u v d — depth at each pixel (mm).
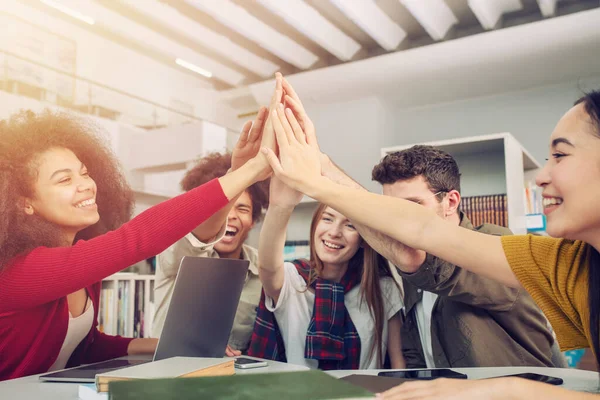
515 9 4059
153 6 3910
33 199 1369
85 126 1688
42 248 987
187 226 1006
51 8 4090
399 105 4930
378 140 4660
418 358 1421
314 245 1440
